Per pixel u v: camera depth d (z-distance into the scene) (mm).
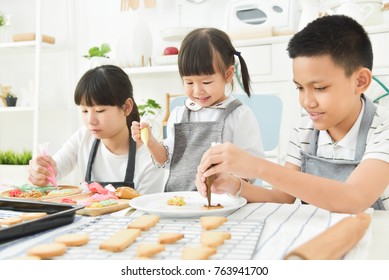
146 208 756
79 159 1489
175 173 1297
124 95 1366
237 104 1336
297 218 725
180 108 1476
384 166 822
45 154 1192
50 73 2717
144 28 2244
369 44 902
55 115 2721
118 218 718
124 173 1390
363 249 547
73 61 2664
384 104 1661
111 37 2566
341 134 1013
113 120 1338
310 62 815
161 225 672
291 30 1927
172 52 2197
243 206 854
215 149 799
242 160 772
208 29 1256
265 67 1933
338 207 754
